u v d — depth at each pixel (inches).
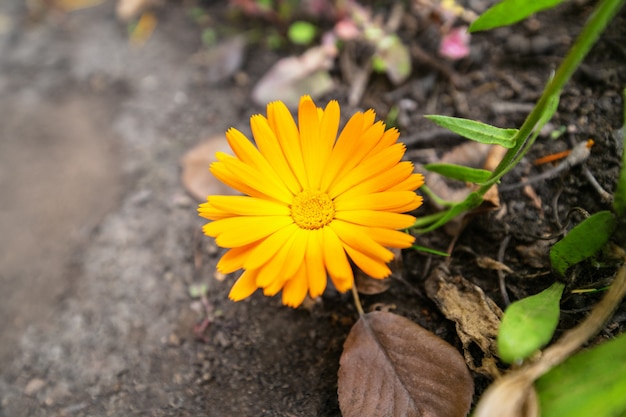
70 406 6.7
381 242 5.1
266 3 9.8
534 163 6.9
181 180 8.5
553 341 5.7
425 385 5.5
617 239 5.3
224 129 8.9
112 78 10.2
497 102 7.7
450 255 6.6
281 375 6.4
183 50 10.2
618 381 4.6
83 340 7.3
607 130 6.8
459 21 8.6
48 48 10.9
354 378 5.7
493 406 4.4
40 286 8.0
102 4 11.4
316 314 6.7
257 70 9.5
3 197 9.1
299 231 5.6
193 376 6.7
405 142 7.6
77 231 8.4
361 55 8.8
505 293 6.1
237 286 5.1
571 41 7.8
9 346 7.5
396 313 6.4
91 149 9.4
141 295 7.5
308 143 5.7
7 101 10.3
